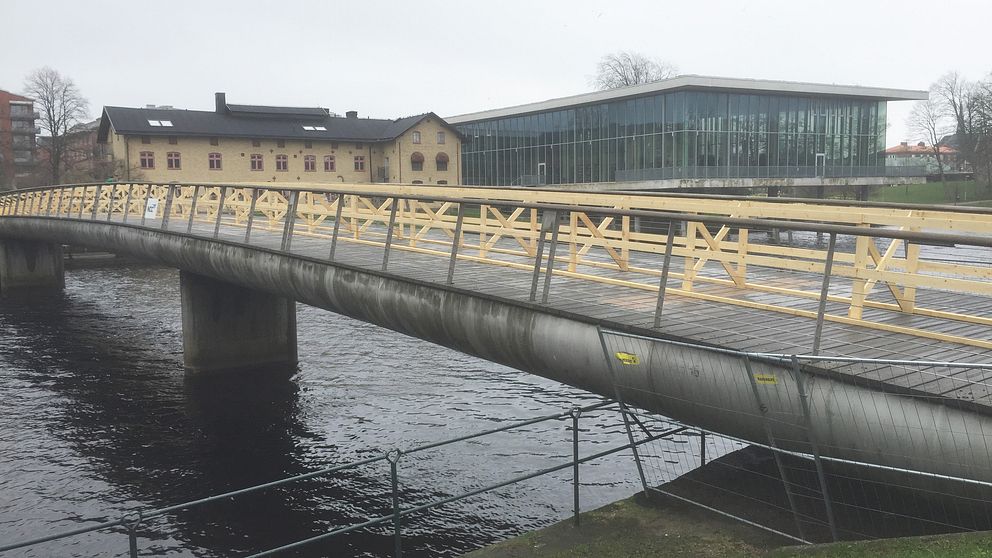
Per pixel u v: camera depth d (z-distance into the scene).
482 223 12.11
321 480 13.06
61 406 17.62
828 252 5.80
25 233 32.19
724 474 7.21
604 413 15.96
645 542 6.43
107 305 32.22
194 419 16.52
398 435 15.09
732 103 46.16
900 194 67.38
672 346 6.71
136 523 5.57
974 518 5.21
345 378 19.39
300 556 10.58
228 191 37.09
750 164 47.00
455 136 65.75
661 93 45.75
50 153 71.69
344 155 66.50
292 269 13.08
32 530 11.49
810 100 48.88
